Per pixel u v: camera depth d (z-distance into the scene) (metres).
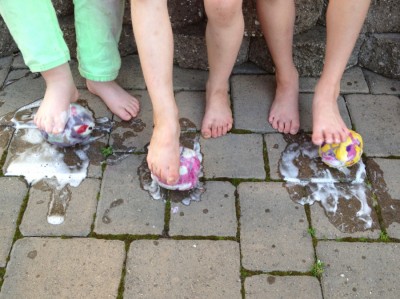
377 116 1.74
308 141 1.66
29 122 1.70
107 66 1.64
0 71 1.87
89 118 1.60
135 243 1.41
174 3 1.76
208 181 1.55
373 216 1.48
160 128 1.37
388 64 1.85
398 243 1.42
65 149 1.62
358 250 1.41
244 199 1.51
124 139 1.66
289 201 1.51
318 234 1.44
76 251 1.39
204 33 1.81
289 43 1.62
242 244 1.41
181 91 1.82
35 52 1.44
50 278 1.34
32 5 1.36
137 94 1.80
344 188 1.54
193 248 1.40
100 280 1.34
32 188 1.53
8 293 1.31
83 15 1.52
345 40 1.45
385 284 1.34
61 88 1.52
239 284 1.34
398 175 1.58
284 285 1.34
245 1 1.71
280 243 1.42
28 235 1.42
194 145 1.64
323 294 1.32
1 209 1.48
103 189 1.53
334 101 1.54
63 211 1.48
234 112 1.75
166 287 1.33
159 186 1.53
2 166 1.58
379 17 1.80
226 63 1.57
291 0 1.52
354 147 1.52
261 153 1.63
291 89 1.71
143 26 1.29
